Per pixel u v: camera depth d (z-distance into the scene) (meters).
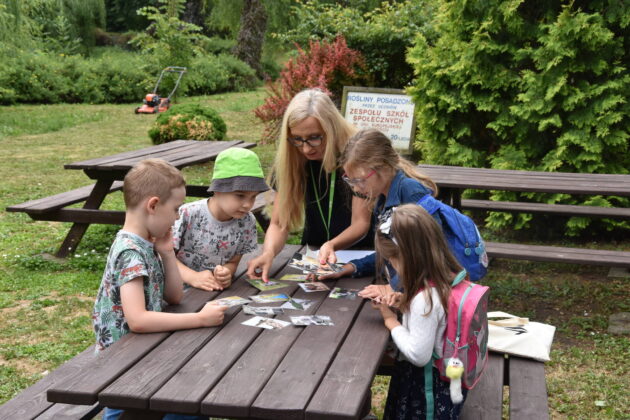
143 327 2.46
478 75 7.32
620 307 5.32
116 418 2.66
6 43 21.94
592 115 6.87
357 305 2.80
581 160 7.12
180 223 3.07
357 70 10.77
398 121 9.98
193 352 2.32
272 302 2.82
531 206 6.49
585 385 4.07
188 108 13.14
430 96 7.79
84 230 6.81
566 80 6.93
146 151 7.76
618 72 6.73
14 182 10.53
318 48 10.72
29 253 6.91
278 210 3.40
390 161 2.87
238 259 3.23
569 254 5.09
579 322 5.01
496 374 3.08
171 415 2.61
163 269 2.73
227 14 31.69
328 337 2.45
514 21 7.07
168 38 26.03
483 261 2.90
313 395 2.02
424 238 2.43
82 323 5.07
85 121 18.81
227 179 2.88
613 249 6.98
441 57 7.60
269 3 28.53
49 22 35.06
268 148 13.84
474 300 2.49
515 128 7.41
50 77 23.64
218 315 2.54
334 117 3.13
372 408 3.88
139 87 25.11
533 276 6.18
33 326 5.00
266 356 2.28
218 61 29.25
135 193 2.53
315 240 3.62
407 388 2.70
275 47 32.34
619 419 3.71
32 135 16.11
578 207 6.39
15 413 2.78
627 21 6.64
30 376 4.23
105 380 2.10
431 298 2.42
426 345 2.44
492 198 7.58
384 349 2.40
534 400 2.84
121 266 2.49
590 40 6.70
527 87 7.20
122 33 44.00
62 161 12.42
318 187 3.40
